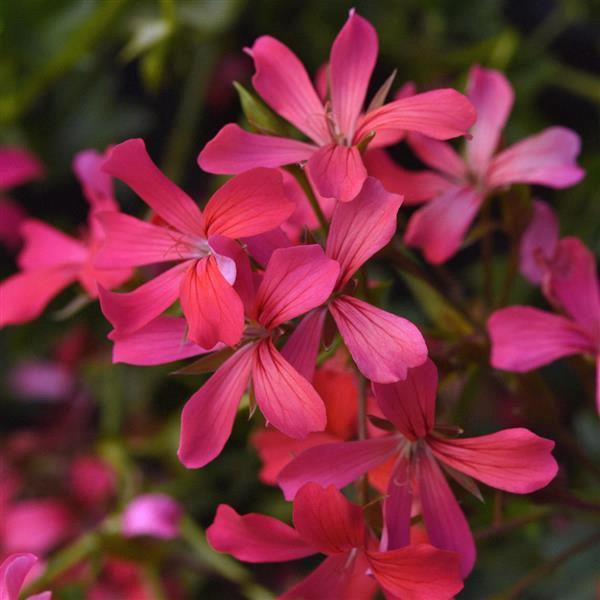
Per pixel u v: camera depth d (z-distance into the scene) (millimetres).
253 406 362
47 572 489
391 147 520
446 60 521
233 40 527
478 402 485
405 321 351
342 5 528
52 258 431
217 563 501
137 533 497
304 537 354
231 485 529
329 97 388
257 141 373
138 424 546
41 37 526
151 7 525
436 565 350
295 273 354
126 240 374
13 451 585
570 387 510
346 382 385
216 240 351
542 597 495
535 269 421
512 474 358
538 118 526
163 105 563
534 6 563
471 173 418
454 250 415
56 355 588
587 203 505
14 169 523
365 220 357
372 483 382
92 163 420
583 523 476
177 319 372
